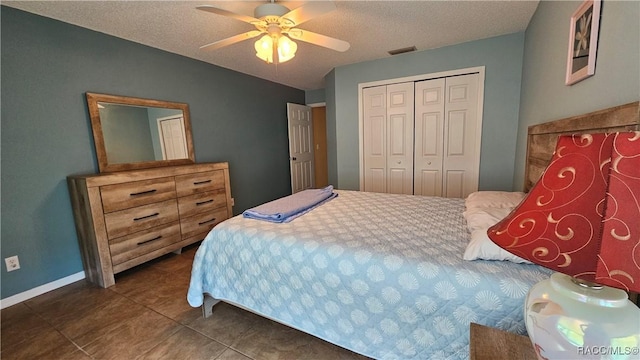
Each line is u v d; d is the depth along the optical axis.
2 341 1.57
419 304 1.09
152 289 2.12
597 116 1.08
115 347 1.51
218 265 1.64
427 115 3.32
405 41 2.86
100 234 2.11
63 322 1.73
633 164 0.46
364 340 1.22
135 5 1.95
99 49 2.38
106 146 2.42
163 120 2.90
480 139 3.08
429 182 3.43
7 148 1.93
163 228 2.55
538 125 1.97
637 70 0.88
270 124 4.56
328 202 2.26
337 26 2.44
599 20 1.14
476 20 2.41
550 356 0.55
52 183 2.15
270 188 4.62
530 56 2.41
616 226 0.46
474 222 1.35
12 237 1.97
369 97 3.60
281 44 1.99
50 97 2.11
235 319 1.73
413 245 1.29
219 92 3.59
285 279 1.39
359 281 1.20
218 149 3.62
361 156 3.77
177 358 1.42
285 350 1.45
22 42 1.96
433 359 1.08
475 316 1.00
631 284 0.43
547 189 0.57
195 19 2.19
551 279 0.62
